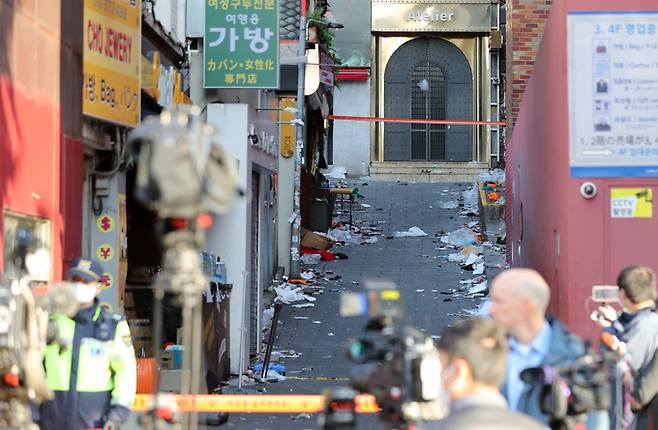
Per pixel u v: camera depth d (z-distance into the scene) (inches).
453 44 5044.3
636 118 1273.4
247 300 1904.5
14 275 1029.8
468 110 5044.3
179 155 581.3
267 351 1852.9
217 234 1865.2
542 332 708.7
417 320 2347.4
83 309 895.1
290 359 2046.0
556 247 1381.6
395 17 4975.4
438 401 615.5
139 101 1416.1
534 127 1763.0
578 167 1275.8
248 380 1800.0
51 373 884.0
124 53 1363.2
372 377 628.1
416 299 2581.2
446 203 3996.1
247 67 1893.5
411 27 4975.4
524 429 521.3
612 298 948.6
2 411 809.5
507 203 2775.6
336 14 4864.7
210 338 1600.6
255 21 1892.2
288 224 2787.9
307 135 3393.2
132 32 1387.8
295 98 2780.5
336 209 3865.7
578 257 1270.9
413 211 3863.2
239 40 1893.5
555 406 664.4
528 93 1914.4
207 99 1974.7
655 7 1269.7
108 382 893.8
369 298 616.7
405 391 615.8
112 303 1379.2
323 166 4005.9
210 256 1658.5
